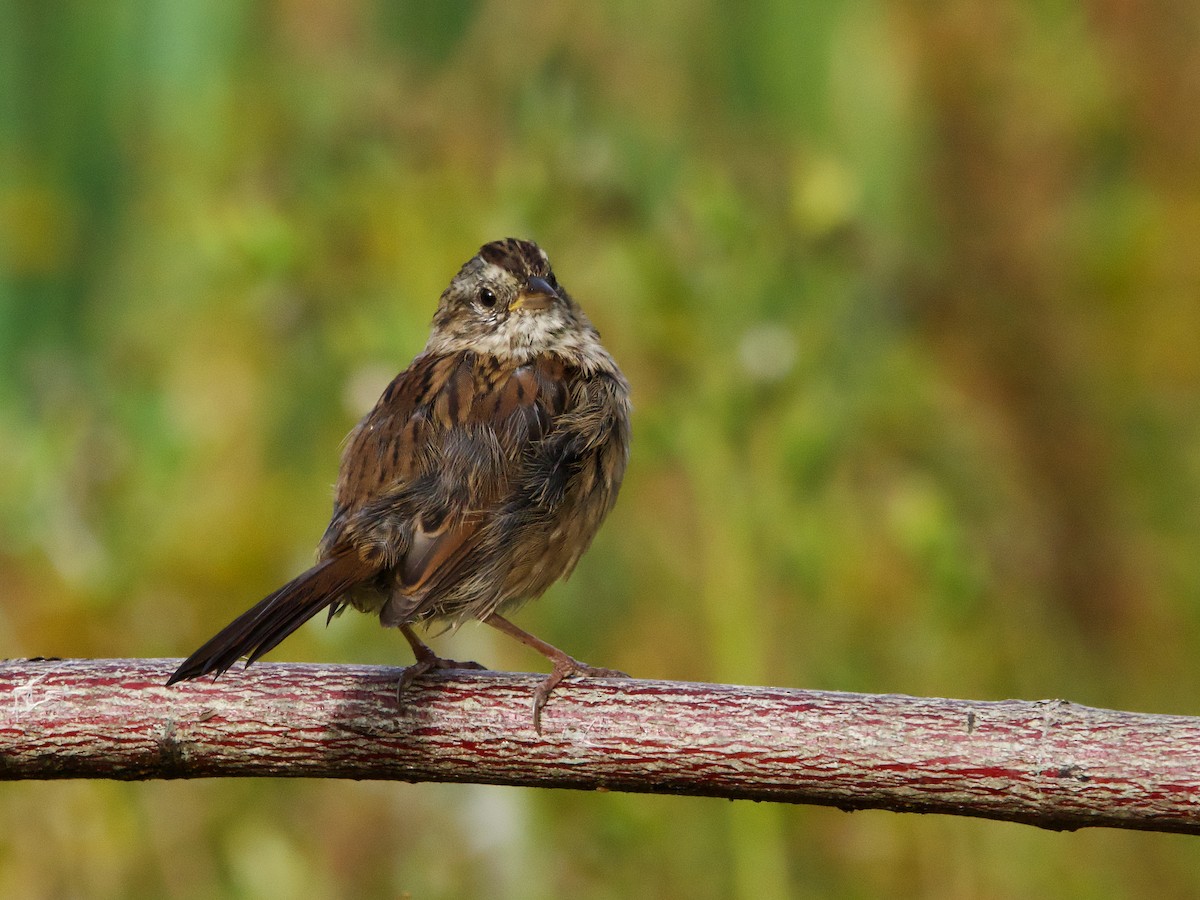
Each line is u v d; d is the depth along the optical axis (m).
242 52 12.95
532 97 11.53
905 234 13.31
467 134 11.87
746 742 6.50
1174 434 13.79
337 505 8.01
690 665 11.32
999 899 10.75
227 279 11.34
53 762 6.86
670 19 12.63
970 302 13.70
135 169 13.08
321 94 12.20
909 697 6.52
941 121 13.86
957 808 6.39
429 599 7.67
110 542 11.01
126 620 10.88
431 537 7.71
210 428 11.61
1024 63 13.99
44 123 13.21
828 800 6.50
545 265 9.09
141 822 10.37
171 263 12.59
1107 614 13.05
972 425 13.22
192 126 12.76
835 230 11.29
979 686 11.26
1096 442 13.45
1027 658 12.11
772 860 9.95
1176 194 14.36
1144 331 13.99
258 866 10.14
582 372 8.69
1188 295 14.01
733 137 12.66
